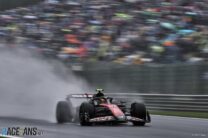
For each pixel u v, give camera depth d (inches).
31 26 5378.9
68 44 4655.5
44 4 5753.0
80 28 4923.7
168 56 3567.9
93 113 1439.5
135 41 4060.0
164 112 2564.0
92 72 3410.4
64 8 5506.9
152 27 4220.0
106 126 1448.1
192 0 4352.9
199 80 2516.0
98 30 4704.7
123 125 1512.1
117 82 3149.6
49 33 5093.5
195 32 3764.8
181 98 2492.6
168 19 4264.3
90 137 1087.6
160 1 4655.5
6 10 6033.5
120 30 4478.3
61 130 1288.1
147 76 2898.6
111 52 4116.6
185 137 1125.1
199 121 1828.2
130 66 3058.6
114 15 4849.9
